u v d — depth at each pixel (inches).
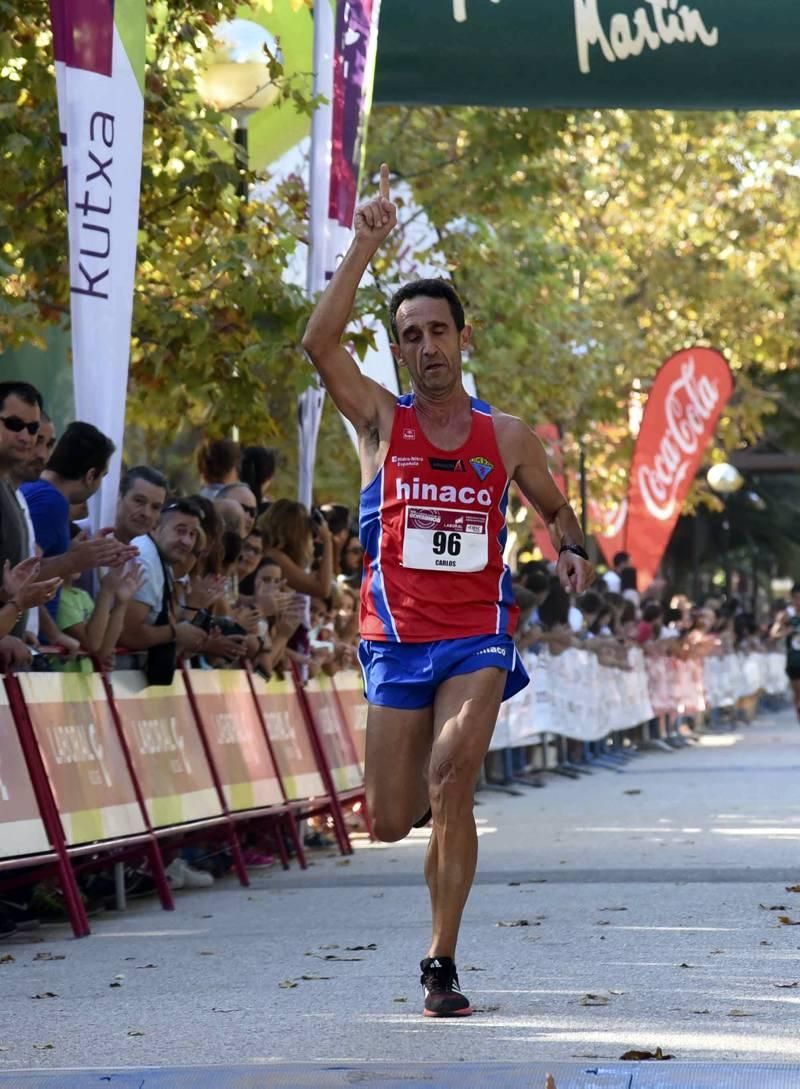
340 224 1210.0
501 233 2269.9
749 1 1275.8
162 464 2159.2
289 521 1189.1
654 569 2527.1
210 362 1221.1
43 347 1277.1
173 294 1254.3
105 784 877.8
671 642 2556.6
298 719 1200.2
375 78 1306.6
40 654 858.8
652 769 2025.1
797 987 640.4
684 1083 484.4
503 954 723.4
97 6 958.4
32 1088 493.0
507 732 1710.1
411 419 624.4
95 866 895.7
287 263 1238.9
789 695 4288.9
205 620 1030.4
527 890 934.4
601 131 2561.5
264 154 1419.8
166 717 971.9
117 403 964.0
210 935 812.6
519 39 1283.2
